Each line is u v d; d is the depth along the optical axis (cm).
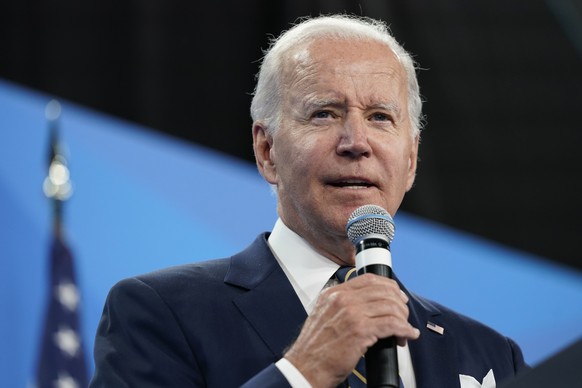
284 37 709
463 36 1351
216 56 1234
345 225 635
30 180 1083
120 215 1107
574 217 1315
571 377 349
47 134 1120
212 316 630
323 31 684
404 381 629
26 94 1136
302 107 658
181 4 1234
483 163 1319
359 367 603
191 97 1212
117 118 1166
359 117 644
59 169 1098
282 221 689
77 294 1052
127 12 1203
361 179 636
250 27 1256
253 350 614
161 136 1181
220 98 1224
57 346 1016
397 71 675
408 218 1273
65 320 1032
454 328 689
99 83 1171
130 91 1183
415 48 1334
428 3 1350
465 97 1335
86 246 1080
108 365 611
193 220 1147
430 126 1323
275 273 661
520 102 1347
